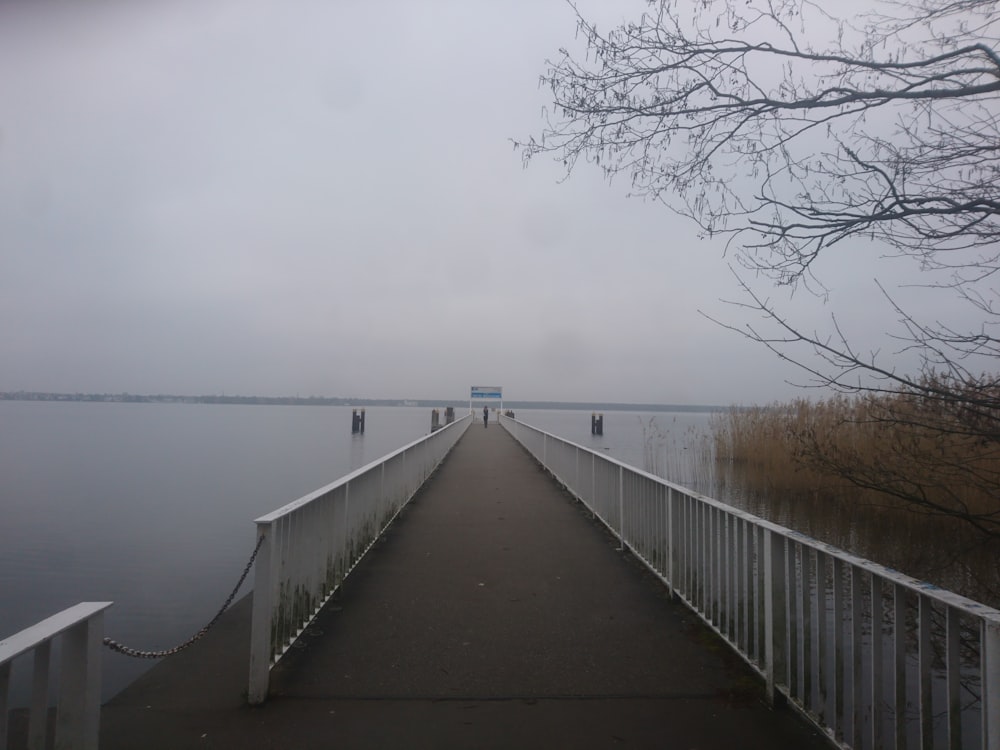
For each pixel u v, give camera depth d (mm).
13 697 6098
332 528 6508
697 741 3889
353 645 5355
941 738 5176
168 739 3869
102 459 31078
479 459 22484
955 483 6555
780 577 4387
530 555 8461
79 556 12039
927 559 7953
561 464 15477
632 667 4945
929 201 4645
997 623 2609
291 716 4168
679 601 6516
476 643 5414
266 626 4391
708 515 5715
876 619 3496
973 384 5129
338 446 40156
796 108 4949
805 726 4070
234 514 16531
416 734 3955
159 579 10570
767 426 17625
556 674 4820
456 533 9836
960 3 4520
